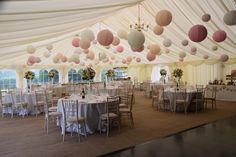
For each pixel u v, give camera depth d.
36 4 2.40
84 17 3.55
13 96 6.95
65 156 3.43
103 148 3.78
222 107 7.96
